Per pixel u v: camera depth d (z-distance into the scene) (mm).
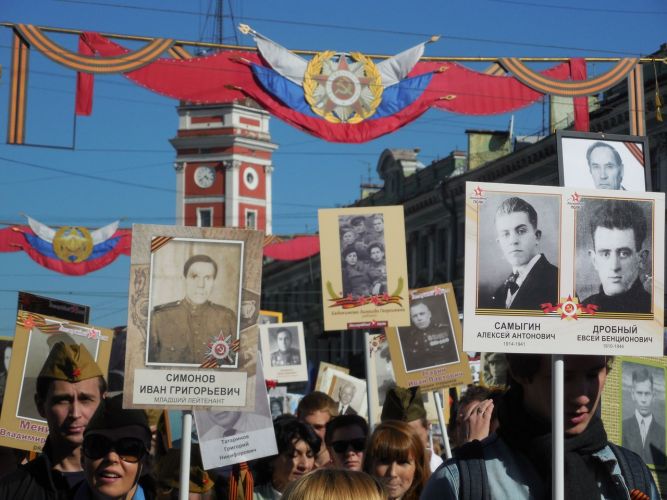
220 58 12617
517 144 41750
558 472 3506
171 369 5195
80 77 12031
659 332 3760
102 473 4758
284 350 14359
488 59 13336
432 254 45688
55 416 5348
